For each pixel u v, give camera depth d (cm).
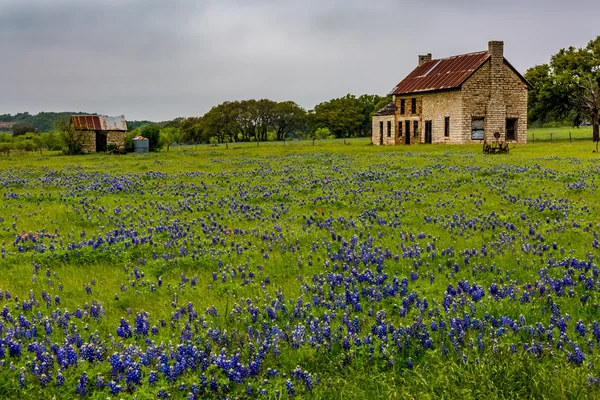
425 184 2277
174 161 4512
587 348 649
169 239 1305
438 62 7600
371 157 4325
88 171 3509
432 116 7106
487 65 6700
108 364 624
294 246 1241
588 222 1381
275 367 625
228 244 1256
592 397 529
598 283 855
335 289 890
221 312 814
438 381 567
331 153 5306
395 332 671
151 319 808
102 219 1598
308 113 15562
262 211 1705
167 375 584
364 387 580
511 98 6825
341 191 2083
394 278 884
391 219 1513
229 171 3238
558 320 712
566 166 2983
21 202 1961
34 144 8875
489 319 724
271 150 6444
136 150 7275
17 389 575
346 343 658
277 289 895
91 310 819
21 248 1217
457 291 845
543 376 562
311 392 570
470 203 1772
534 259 1046
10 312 842
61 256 1165
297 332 674
